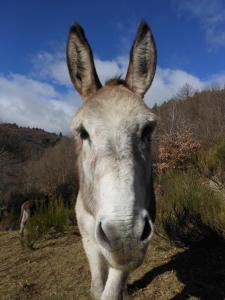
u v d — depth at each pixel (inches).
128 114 28.1
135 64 33.9
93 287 35.6
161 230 58.7
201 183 67.0
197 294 41.4
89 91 34.5
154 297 42.2
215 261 48.7
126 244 23.0
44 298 46.3
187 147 110.8
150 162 30.3
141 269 49.3
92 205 29.5
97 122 28.0
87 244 36.2
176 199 60.6
